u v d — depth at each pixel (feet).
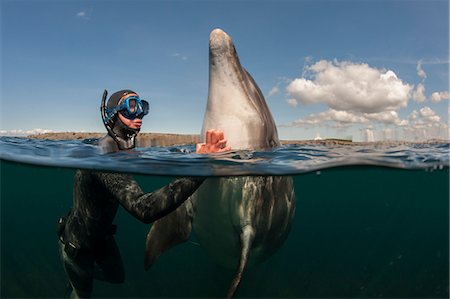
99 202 5.13
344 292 10.82
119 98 5.34
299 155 8.18
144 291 10.20
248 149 6.09
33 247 21.35
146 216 3.60
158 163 6.48
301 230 34.63
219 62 5.74
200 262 14.07
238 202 6.34
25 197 46.21
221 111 5.90
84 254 5.64
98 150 7.04
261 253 7.56
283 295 10.11
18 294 10.04
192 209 6.86
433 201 37.42
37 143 11.19
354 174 13.50
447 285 11.66
